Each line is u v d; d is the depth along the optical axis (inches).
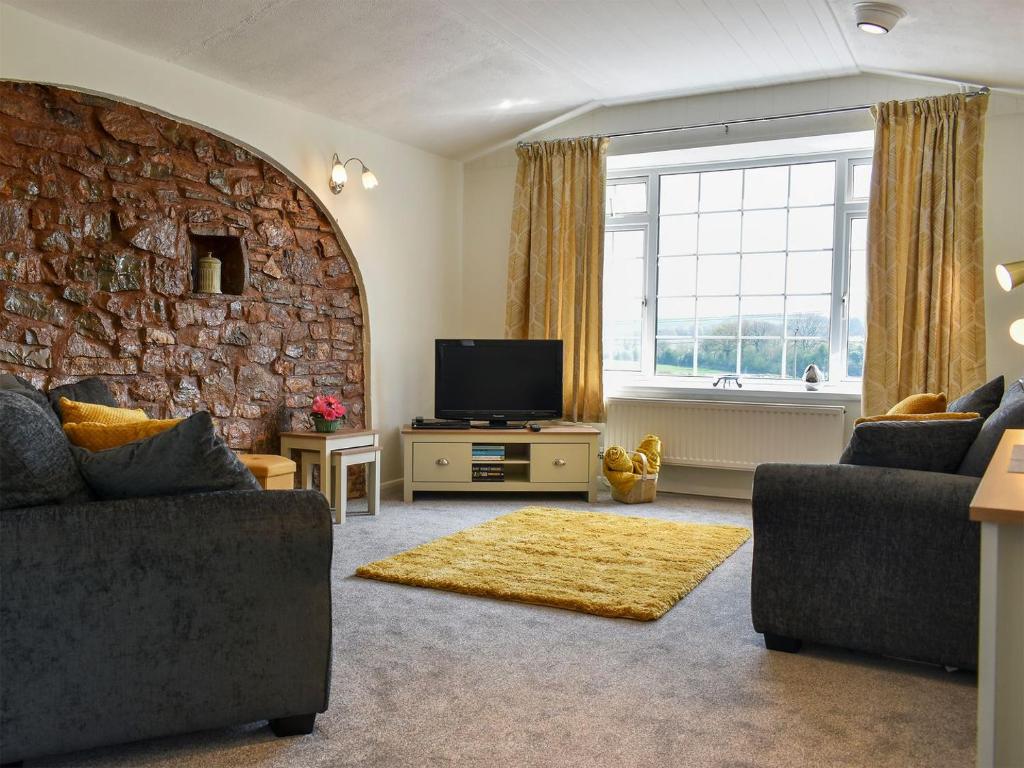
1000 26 148.5
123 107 160.7
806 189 228.4
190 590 83.2
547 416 228.7
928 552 103.3
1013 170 192.1
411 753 84.0
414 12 161.5
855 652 113.7
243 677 85.3
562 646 114.2
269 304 194.1
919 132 196.1
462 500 219.6
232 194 183.6
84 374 155.8
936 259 193.8
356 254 215.6
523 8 161.9
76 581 79.6
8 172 143.2
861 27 152.8
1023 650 58.9
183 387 174.4
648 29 172.9
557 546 165.5
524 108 222.7
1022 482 67.8
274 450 196.5
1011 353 193.9
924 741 87.4
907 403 145.9
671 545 167.5
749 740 87.3
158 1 143.6
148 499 83.7
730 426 222.7
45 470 80.7
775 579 112.1
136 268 164.2
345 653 111.0
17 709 78.3
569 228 235.9
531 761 82.4
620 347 251.4
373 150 220.7
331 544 88.1
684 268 242.4
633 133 230.1
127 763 82.2
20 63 139.8
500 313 252.8
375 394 225.1
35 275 147.6
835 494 108.0
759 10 161.0
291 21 157.4
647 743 86.4
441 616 126.0
